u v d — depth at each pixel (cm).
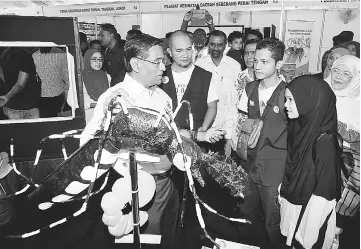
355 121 173
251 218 189
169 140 108
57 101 185
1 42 167
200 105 193
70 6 241
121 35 238
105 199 121
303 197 155
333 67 175
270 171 172
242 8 206
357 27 183
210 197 206
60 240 172
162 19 227
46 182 132
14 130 181
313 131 149
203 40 217
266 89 169
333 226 156
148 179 134
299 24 195
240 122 187
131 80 144
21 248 165
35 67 177
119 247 166
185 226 181
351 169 177
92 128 134
